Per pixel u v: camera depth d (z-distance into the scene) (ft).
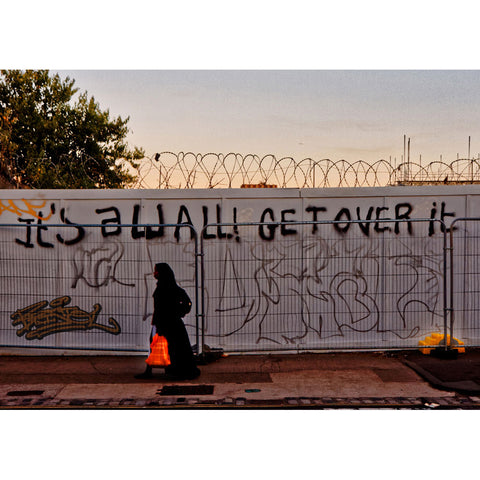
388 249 27.53
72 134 85.51
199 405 19.33
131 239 27.61
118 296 27.76
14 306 28.14
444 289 25.72
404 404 19.29
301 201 27.40
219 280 27.37
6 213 27.99
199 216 27.45
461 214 27.58
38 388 21.62
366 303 27.55
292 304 27.50
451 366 23.97
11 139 76.23
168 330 22.70
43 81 85.25
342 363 25.45
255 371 24.13
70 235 27.84
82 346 27.89
